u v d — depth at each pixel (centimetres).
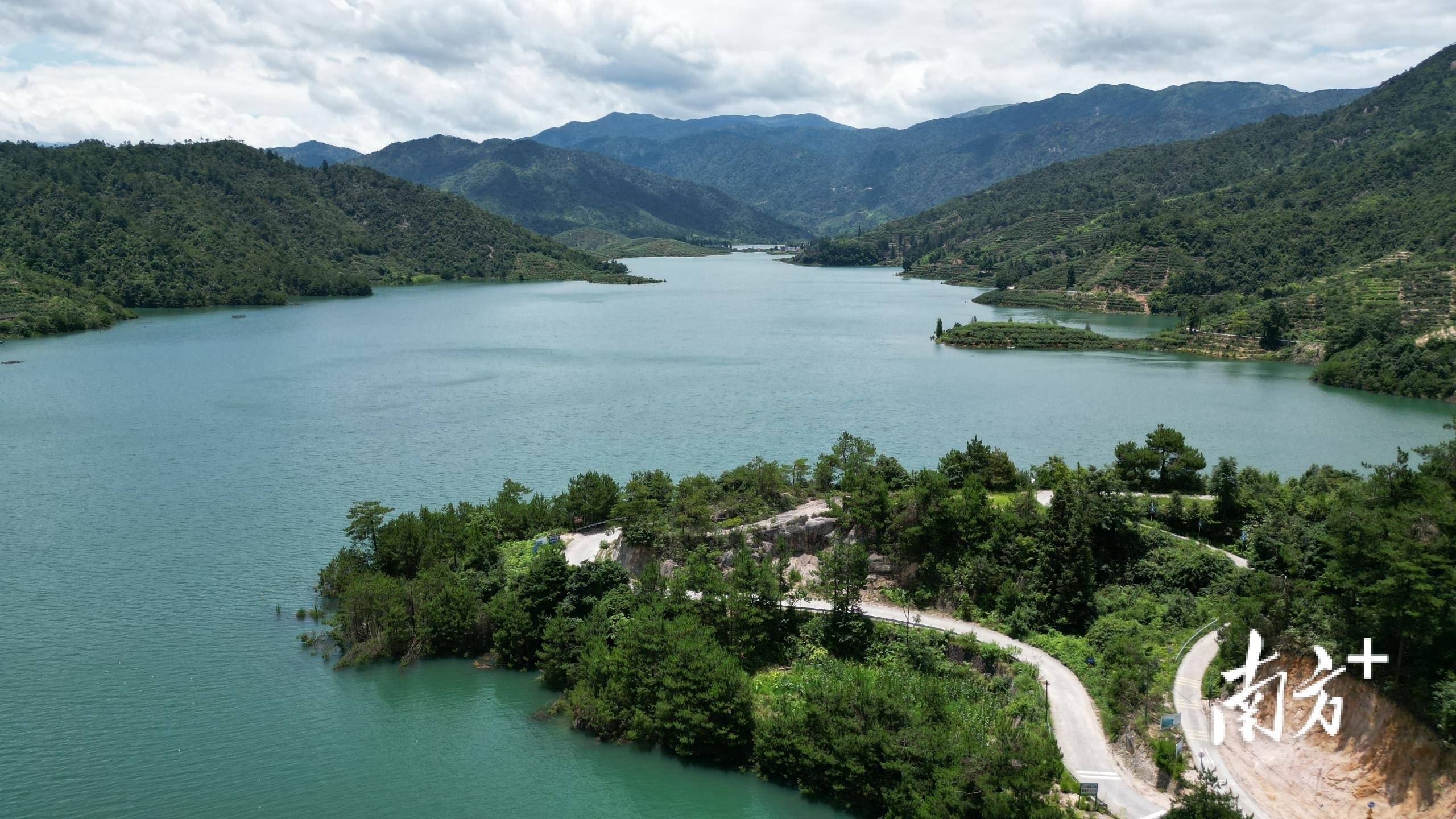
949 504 13000
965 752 8862
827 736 9481
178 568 14600
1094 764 8925
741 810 9294
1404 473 10100
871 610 12350
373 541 14412
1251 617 9700
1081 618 11644
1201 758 8500
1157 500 13938
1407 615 8194
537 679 11725
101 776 9600
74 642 12306
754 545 13438
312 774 9750
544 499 15762
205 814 9056
